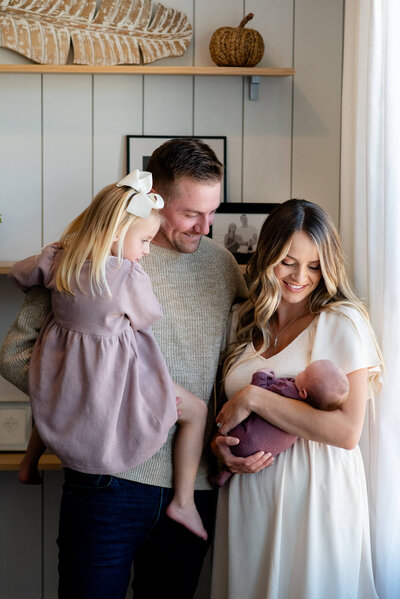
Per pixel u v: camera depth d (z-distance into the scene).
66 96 2.39
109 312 1.63
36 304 1.76
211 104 2.42
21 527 2.51
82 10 2.34
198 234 1.80
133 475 1.78
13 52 2.36
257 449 1.77
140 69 2.26
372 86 1.88
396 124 1.80
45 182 2.41
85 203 2.42
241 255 2.38
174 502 1.82
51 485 2.50
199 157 1.74
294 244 1.76
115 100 2.40
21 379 1.74
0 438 2.39
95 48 2.34
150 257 1.85
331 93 2.42
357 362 1.74
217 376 1.98
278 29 2.40
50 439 1.64
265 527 1.80
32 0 2.32
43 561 2.52
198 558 1.96
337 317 1.79
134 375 1.68
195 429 1.81
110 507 1.77
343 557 1.75
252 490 1.81
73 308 1.64
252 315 1.93
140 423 1.67
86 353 1.64
